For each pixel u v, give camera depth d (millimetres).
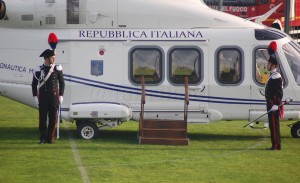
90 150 36625
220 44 40812
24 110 55656
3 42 41219
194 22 41344
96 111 39812
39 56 41000
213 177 30594
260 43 40875
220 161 34312
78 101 40844
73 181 29234
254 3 73188
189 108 40875
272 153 36844
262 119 41031
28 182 29000
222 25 41438
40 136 39000
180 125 39281
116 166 32531
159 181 29562
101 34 40875
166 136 39000
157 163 33438
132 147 37781
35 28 41250
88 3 40938
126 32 40938
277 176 31078
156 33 40875
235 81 40844
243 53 40844
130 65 40812
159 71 40812
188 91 40406
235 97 40812
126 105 40875
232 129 46531
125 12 41062
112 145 38375
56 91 38375
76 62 40812
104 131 44438
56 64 40531
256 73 40812
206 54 40812
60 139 40344
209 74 40812
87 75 40812
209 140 41250
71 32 40844
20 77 41250
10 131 43719
